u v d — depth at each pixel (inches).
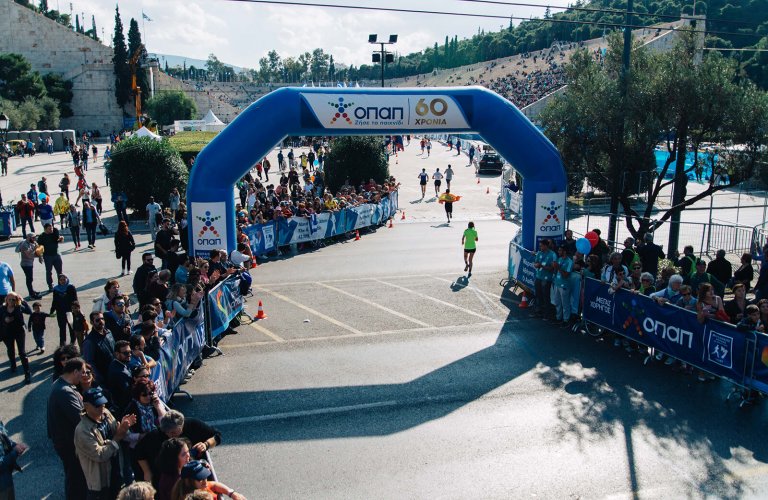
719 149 614.9
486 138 563.5
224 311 475.5
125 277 655.1
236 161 531.8
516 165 576.1
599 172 656.4
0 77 3065.9
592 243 555.5
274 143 538.6
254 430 335.3
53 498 272.8
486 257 757.9
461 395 377.4
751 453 308.0
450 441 322.3
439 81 6402.6
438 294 598.5
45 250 580.7
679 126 593.0
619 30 686.5
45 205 786.2
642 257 534.6
